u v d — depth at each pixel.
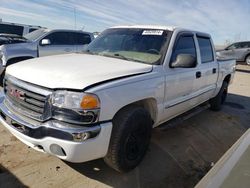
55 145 2.49
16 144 3.62
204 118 5.62
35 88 2.61
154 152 3.76
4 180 2.82
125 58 3.54
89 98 2.45
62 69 2.81
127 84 2.80
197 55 4.39
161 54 3.52
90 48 4.16
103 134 2.56
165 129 4.69
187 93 4.13
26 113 2.69
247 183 1.24
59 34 8.64
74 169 3.13
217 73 5.37
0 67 6.87
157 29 3.90
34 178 2.90
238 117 5.97
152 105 3.38
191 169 3.40
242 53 17.56
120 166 2.92
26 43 7.67
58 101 2.47
